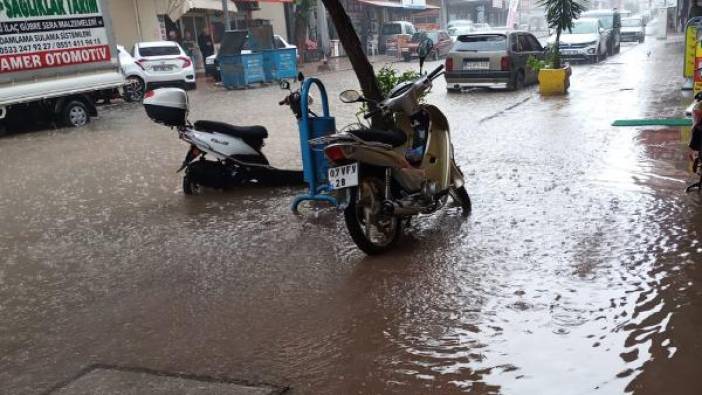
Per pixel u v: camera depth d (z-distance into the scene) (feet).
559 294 13.41
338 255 16.67
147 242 18.89
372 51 116.47
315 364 11.35
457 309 13.10
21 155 36.11
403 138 17.34
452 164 18.80
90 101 47.78
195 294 14.79
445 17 180.45
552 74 46.14
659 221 17.31
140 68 61.77
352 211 15.76
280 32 108.88
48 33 44.19
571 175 22.85
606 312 12.51
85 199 24.82
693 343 11.19
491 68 50.96
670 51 86.33
